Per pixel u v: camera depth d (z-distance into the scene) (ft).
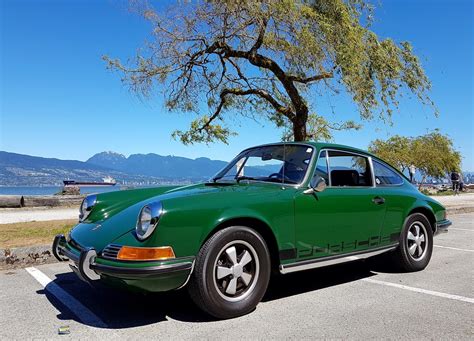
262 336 10.80
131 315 12.55
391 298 14.19
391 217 16.84
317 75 31.86
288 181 14.42
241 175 16.21
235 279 12.11
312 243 13.94
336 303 13.62
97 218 14.26
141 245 10.94
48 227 30.35
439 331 11.18
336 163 15.65
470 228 35.55
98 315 12.60
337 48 29.25
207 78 37.01
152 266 10.75
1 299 14.38
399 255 17.51
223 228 12.06
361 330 11.23
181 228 11.23
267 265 12.71
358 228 15.42
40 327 11.63
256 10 29.60
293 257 13.47
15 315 12.67
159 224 10.98
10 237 25.41
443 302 13.76
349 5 32.22
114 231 12.11
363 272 18.02
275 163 15.58
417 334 10.96
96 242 12.05
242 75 38.27
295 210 13.50
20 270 19.19
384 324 11.69
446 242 27.53
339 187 15.20
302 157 15.11
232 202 12.34
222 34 32.22
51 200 54.65
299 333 11.01
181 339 10.64
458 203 60.49
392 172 18.03
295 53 30.42
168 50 32.73
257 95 38.42
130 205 14.44
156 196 13.93
